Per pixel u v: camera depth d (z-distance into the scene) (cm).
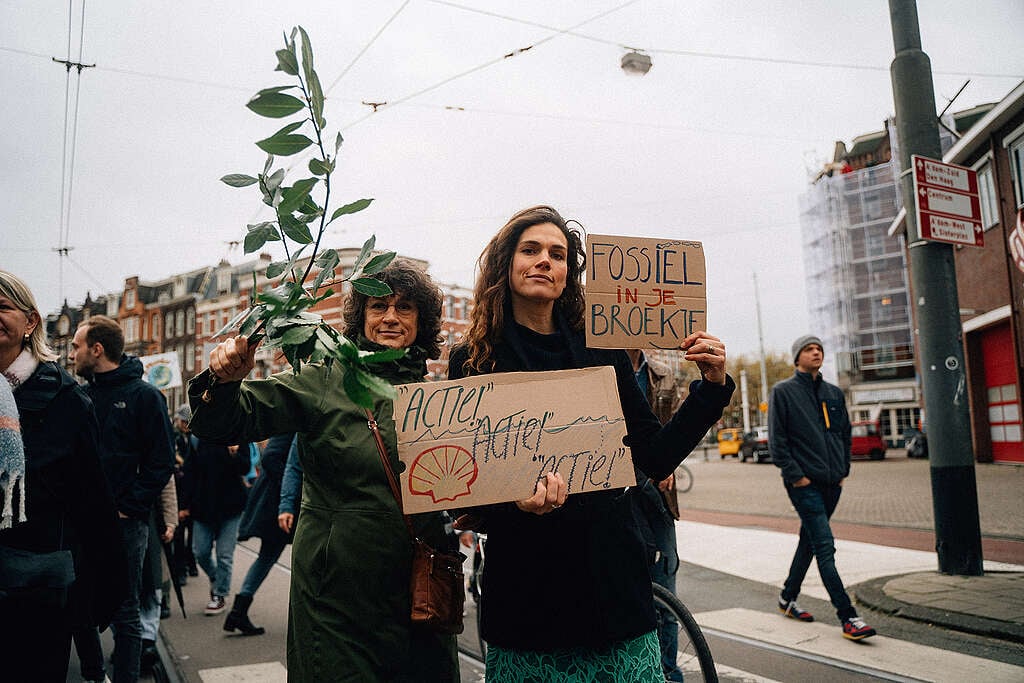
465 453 184
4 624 200
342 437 215
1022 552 699
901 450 3831
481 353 201
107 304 6097
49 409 217
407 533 216
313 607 209
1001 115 1725
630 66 1035
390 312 241
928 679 371
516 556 183
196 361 5441
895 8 642
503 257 203
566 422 187
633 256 199
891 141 4681
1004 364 1917
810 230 5066
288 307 142
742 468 2933
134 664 355
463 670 415
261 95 133
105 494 229
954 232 622
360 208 149
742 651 430
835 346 4791
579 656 177
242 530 532
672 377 380
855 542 809
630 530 189
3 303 215
